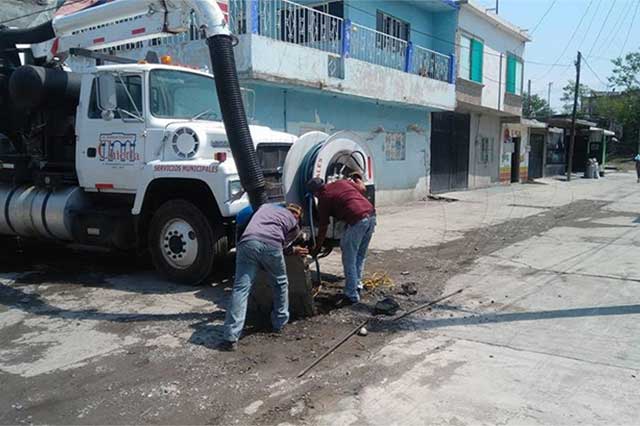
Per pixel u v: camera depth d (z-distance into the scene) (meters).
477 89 22.02
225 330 4.91
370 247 9.71
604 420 3.65
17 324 5.59
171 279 6.96
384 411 3.78
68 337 5.22
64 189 7.68
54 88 7.48
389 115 16.72
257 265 5.11
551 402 3.90
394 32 17.58
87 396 4.05
